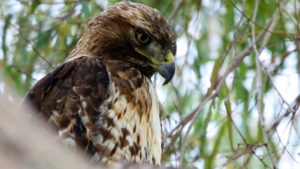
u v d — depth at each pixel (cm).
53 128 736
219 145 1159
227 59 1202
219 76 1055
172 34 890
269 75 945
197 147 1110
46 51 1143
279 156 985
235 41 1061
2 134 266
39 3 1162
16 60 1149
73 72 785
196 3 1227
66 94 762
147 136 773
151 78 944
